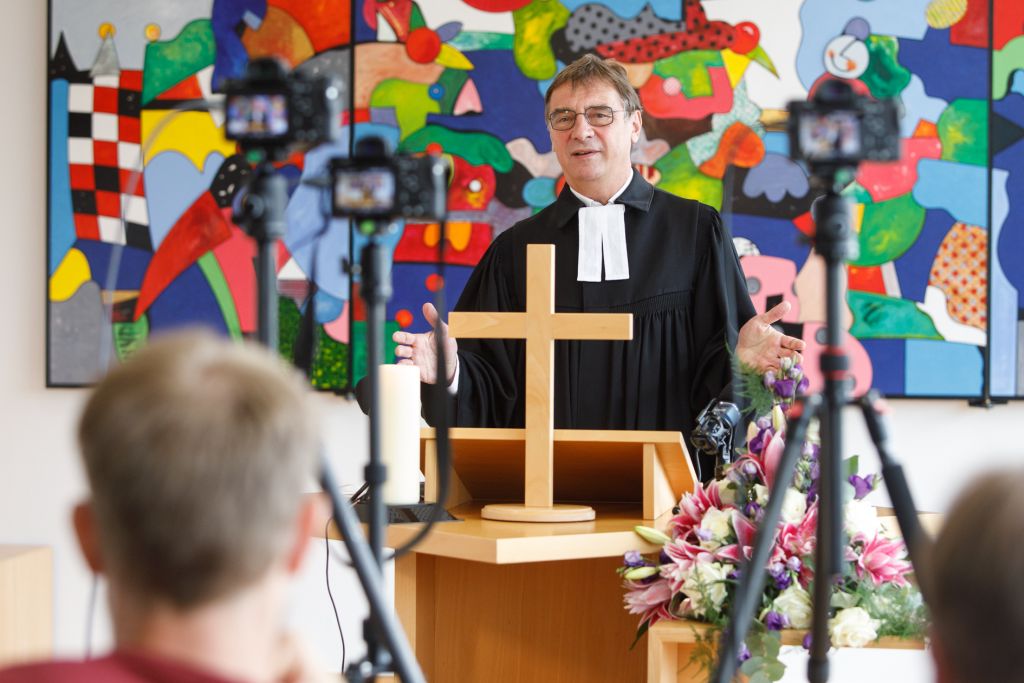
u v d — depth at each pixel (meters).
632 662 2.23
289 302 4.13
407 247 4.07
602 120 3.02
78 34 4.21
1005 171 3.96
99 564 0.91
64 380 4.20
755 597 1.54
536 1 4.07
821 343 3.95
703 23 4.02
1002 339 3.95
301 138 1.41
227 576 0.83
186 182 4.19
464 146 4.09
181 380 0.86
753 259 3.98
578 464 2.23
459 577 2.35
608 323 2.05
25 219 4.25
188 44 4.19
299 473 0.86
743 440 2.36
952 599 0.72
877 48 3.98
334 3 4.14
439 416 1.58
